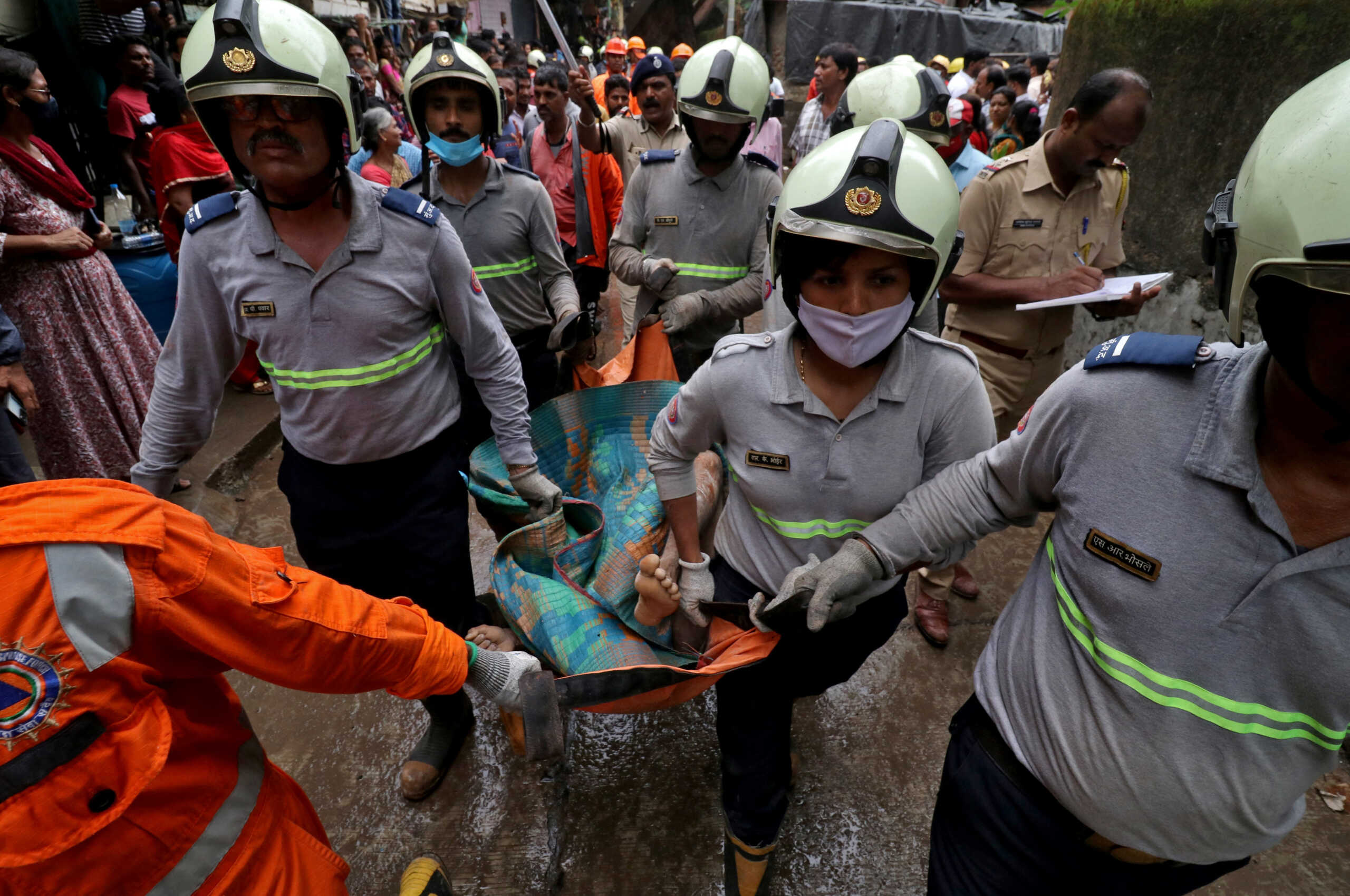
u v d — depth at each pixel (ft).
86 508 2.61
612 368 8.57
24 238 8.69
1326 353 2.18
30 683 2.52
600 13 75.00
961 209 8.20
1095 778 3.21
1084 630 3.19
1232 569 2.70
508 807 6.73
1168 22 10.14
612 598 5.56
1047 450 3.37
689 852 6.37
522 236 8.58
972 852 3.90
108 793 2.74
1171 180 10.46
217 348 5.47
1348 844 6.43
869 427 4.17
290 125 4.54
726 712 4.97
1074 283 7.57
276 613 3.05
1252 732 2.83
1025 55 35.68
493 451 6.75
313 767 7.14
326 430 5.57
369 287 5.21
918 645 8.65
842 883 6.18
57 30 14.40
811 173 3.72
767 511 4.53
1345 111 2.01
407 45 36.99
